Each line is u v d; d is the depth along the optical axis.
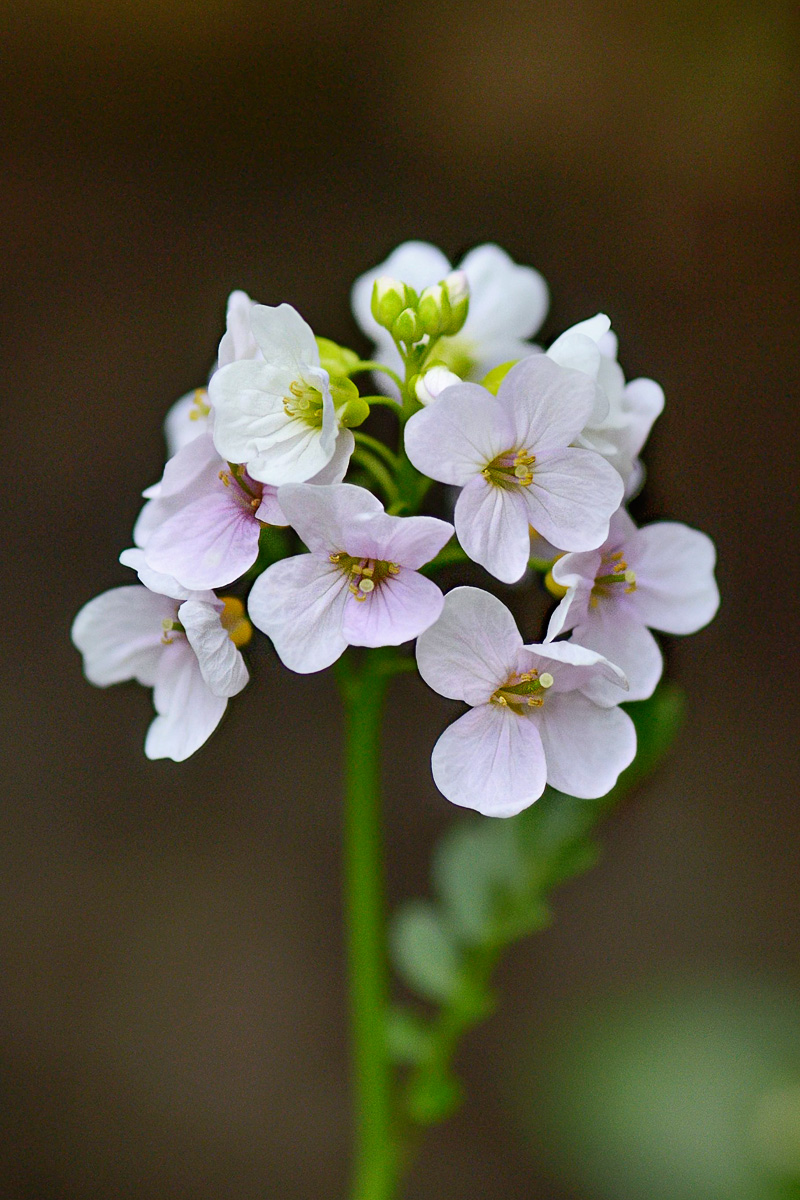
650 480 0.30
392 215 0.47
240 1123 0.35
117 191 0.47
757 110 0.47
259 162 0.48
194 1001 0.36
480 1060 0.36
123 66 0.50
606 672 0.27
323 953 0.37
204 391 0.30
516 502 0.27
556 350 0.28
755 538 0.43
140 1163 0.35
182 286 0.45
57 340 0.44
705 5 0.48
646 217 0.47
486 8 0.51
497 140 0.48
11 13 0.50
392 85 0.50
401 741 0.39
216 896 0.38
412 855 0.38
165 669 0.28
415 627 0.27
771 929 0.37
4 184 0.47
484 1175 0.35
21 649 0.40
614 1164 0.31
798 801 0.39
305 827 0.39
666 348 0.45
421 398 0.28
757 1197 0.30
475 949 0.30
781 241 0.46
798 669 0.41
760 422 0.44
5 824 0.38
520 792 0.27
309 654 0.27
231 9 0.50
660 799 0.39
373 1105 0.30
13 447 0.43
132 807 0.39
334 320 0.45
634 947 0.37
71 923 0.37
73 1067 0.36
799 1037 0.31
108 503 0.42
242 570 0.27
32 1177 0.35
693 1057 0.31
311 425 0.28
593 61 0.49
